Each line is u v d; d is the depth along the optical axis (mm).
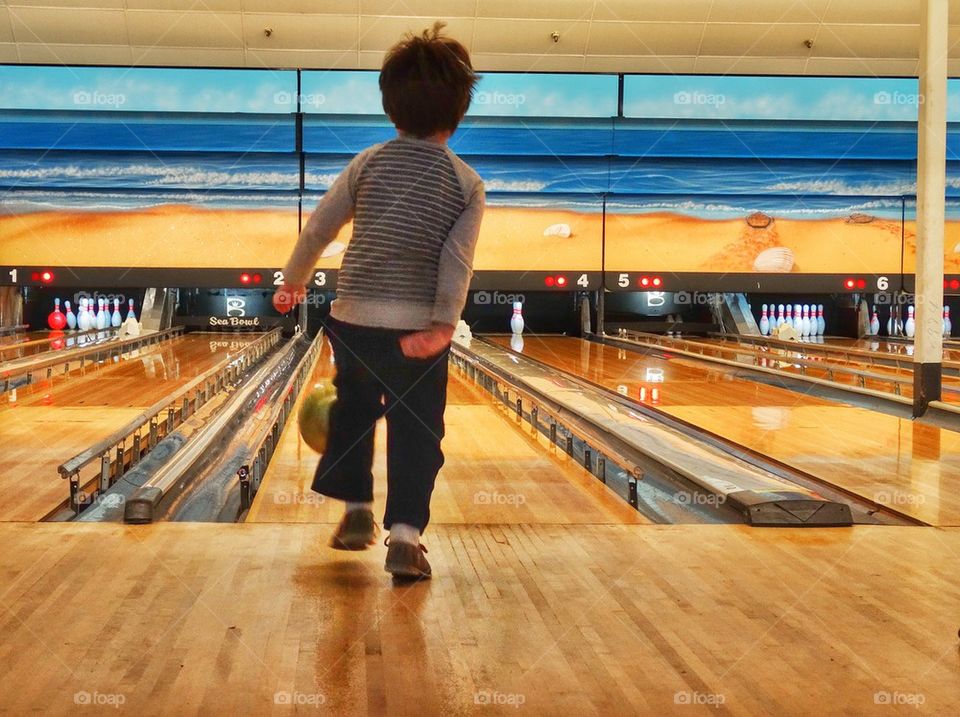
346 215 2289
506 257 10086
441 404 2303
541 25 9773
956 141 10203
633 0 9672
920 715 1612
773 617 2123
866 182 10094
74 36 9578
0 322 12102
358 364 2252
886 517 3541
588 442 4438
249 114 9797
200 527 2930
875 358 9727
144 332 11258
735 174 10086
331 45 9766
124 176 9789
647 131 10031
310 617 2094
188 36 9680
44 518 3473
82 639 1949
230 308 13289
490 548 2730
